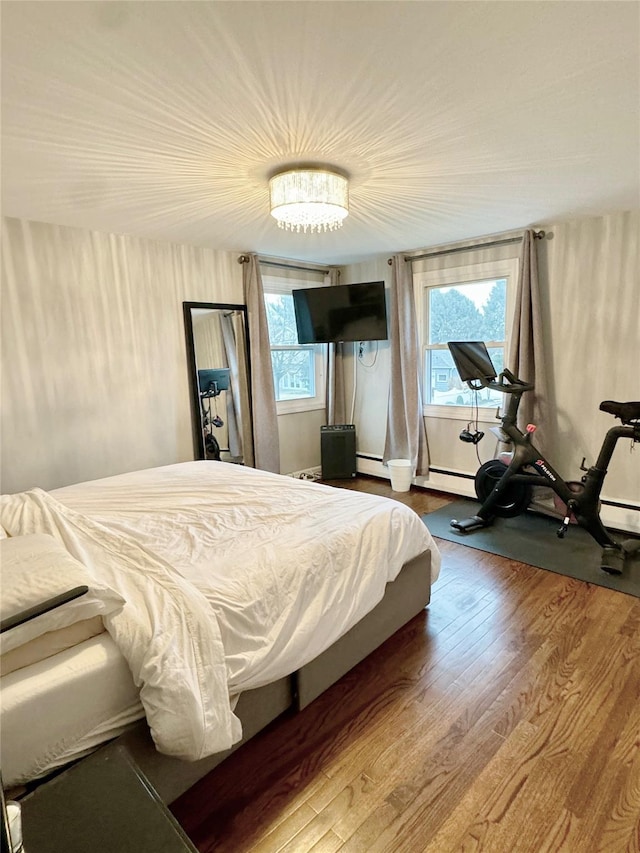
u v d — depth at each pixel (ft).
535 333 11.51
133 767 3.22
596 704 5.94
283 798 4.80
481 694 6.17
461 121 5.82
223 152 6.48
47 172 7.00
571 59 4.59
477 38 4.26
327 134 6.06
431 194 8.66
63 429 10.50
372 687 6.34
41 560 4.28
